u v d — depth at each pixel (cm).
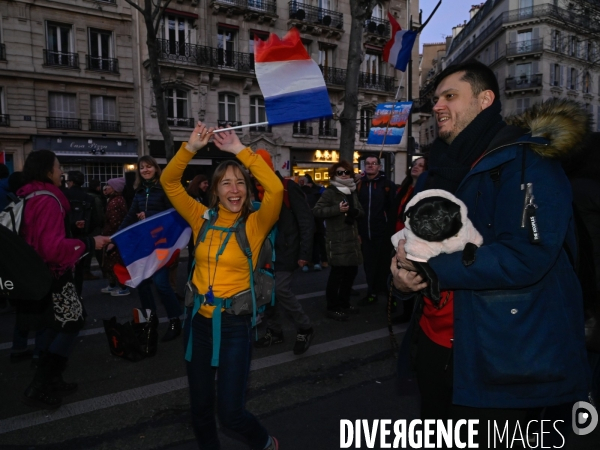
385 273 375
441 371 186
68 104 2047
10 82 1911
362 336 497
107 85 2080
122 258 403
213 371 244
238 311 235
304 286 745
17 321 323
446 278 156
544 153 155
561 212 151
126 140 2138
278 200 239
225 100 2361
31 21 1930
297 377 393
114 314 596
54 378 350
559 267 162
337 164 546
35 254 279
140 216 514
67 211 331
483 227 168
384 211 607
